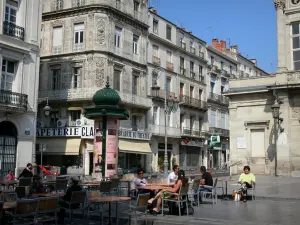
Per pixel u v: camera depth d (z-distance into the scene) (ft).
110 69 121.19
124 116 57.47
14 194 34.45
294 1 97.45
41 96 124.36
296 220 36.01
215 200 51.24
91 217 38.91
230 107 104.94
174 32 159.84
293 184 73.46
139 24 136.15
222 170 183.32
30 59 86.48
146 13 140.97
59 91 121.19
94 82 117.80
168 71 153.99
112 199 33.09
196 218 36.91
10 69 83.51
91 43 119.44
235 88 104.94
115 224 35.58
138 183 43.52
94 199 32.91
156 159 143.84
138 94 135.74
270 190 61.98
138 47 136.98
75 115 121.60
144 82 138.41
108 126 57.31
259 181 80.64
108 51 119.96
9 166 81.82
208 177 50.26
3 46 79.46
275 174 94.94
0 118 79.97
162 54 151.23
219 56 197.77
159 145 146.72
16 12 84.94
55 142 119.96
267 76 100.48
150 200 39.91
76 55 121.39
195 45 176.96
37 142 123.13
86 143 117.08
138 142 131.54
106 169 57.11
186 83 167.02
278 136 95.04
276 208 44.52
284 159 93.91
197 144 171.12
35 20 87.97
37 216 30.42
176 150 157.48
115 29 125.18
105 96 58.13
